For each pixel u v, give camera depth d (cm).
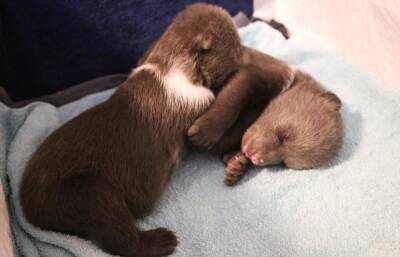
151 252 47
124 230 45
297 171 54
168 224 50
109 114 48
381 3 61
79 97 64
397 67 61
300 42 70
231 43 53
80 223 44
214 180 54
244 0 76
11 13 58
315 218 51
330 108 54
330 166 55
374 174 54
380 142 57
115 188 46
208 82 54
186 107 51
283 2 74
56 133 48
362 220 50
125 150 48
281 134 52
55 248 46
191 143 54
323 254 48
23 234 46
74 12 62
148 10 67
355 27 65
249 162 54
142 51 69
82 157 46
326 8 68
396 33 60
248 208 51
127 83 51
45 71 64
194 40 52
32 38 61
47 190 45
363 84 63
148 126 49
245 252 48
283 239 49
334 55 67
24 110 58
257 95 55
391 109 60
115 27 66
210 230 50
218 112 52
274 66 57
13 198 48
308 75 59
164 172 51
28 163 48
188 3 70
